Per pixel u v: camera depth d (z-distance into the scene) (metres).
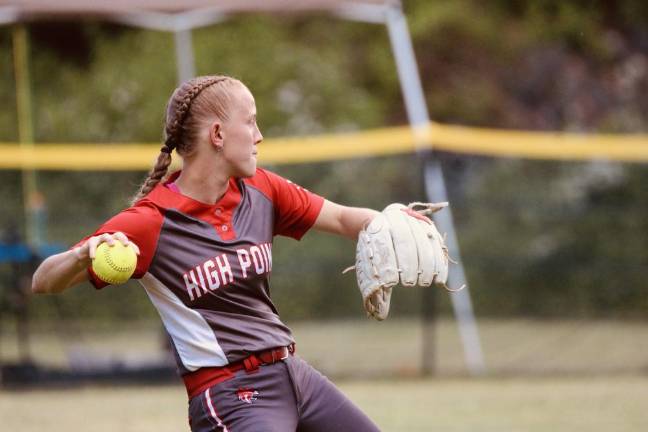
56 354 36.16
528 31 62.62
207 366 10.55
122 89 53.00
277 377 10.62
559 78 60.19
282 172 44.75
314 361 34.59
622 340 39.34
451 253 38.19
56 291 10.43
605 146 33.56
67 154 32.47
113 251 9.98
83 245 10.08
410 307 45.44
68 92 55.66
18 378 30.09
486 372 32.53
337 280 45.22
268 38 54.56
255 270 10.77
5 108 53.31
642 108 59.62
